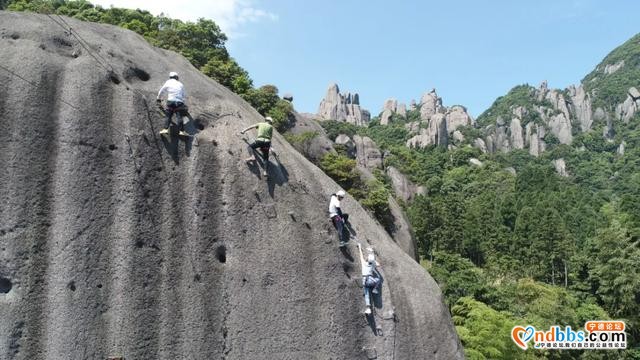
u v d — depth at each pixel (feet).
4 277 36.19
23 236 37.04
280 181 48.85
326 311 46.42
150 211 41.14
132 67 46.26
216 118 48.34
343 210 54.08
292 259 46.24
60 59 42.63
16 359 35.06
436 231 237.45
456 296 150.82
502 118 591.78
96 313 37.60
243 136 48.47
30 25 43.52
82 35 45.44
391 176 293.23
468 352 95.25
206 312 41.22
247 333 42.39
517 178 361.92
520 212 267.59
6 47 41.27
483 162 438.81
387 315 49.52
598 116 593.42
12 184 37.58
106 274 38.52
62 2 133.39
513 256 226.79
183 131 44.62
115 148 41.32
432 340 51.19
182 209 42.63
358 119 557.74
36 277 36.78
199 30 115.03
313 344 44.88
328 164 92.12
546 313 130.93
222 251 43.68
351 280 49.11
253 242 44.93
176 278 40.81
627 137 545.03
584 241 235.81
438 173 397.19
